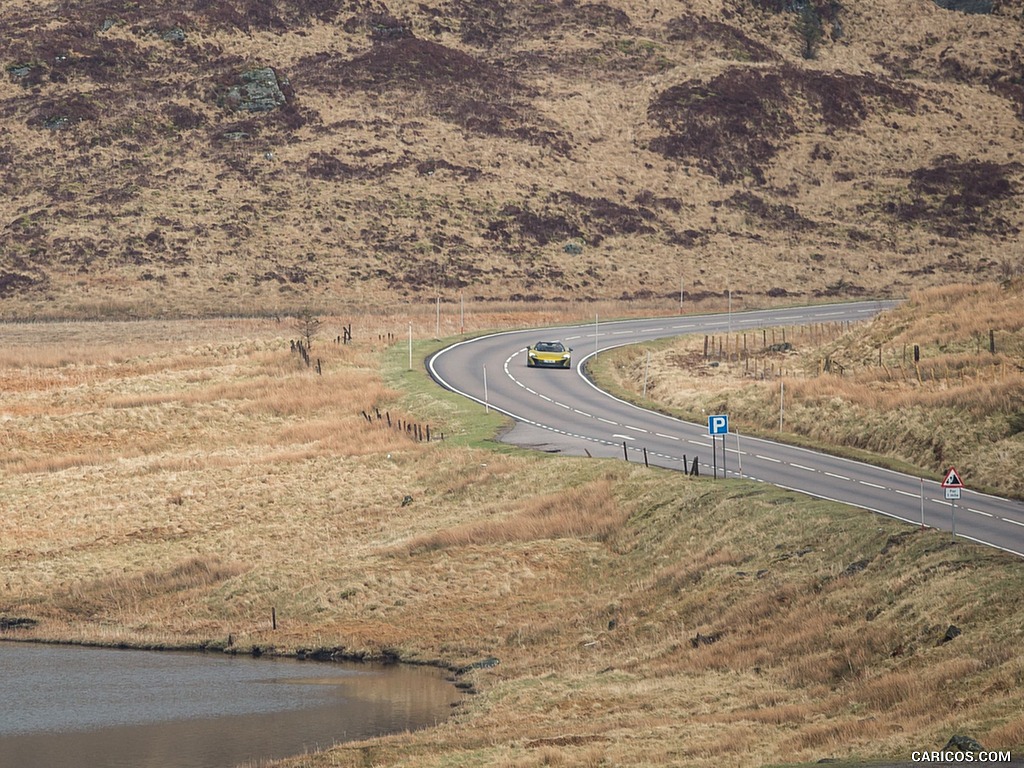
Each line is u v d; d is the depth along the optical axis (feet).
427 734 194.70
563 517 312.29
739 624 234.17
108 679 243.19
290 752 193.16
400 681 239.50
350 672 248.32
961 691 173.37
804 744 161.89
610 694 208.44
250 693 230.27
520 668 236.84
